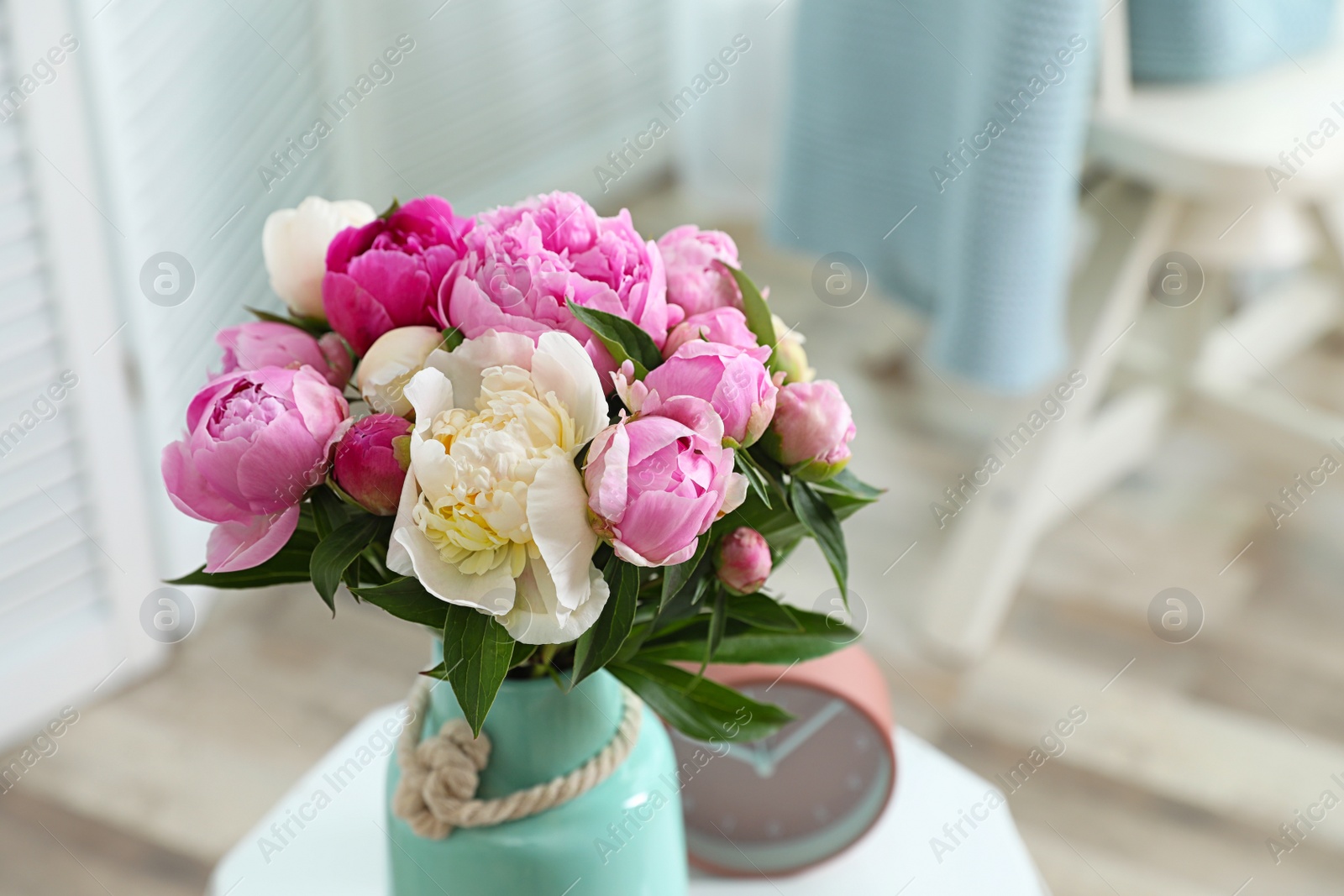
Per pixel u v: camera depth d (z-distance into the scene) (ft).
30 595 7.92
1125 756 8.20
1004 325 7.53
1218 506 10.52
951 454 10.87
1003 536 8.70
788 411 3.57
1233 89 8.32
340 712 8.48
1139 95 8.25
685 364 3.43
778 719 3.91
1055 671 8.84
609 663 3.89
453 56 11.68
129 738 8.27
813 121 8.75
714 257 3.71
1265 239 8.21
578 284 3.50
